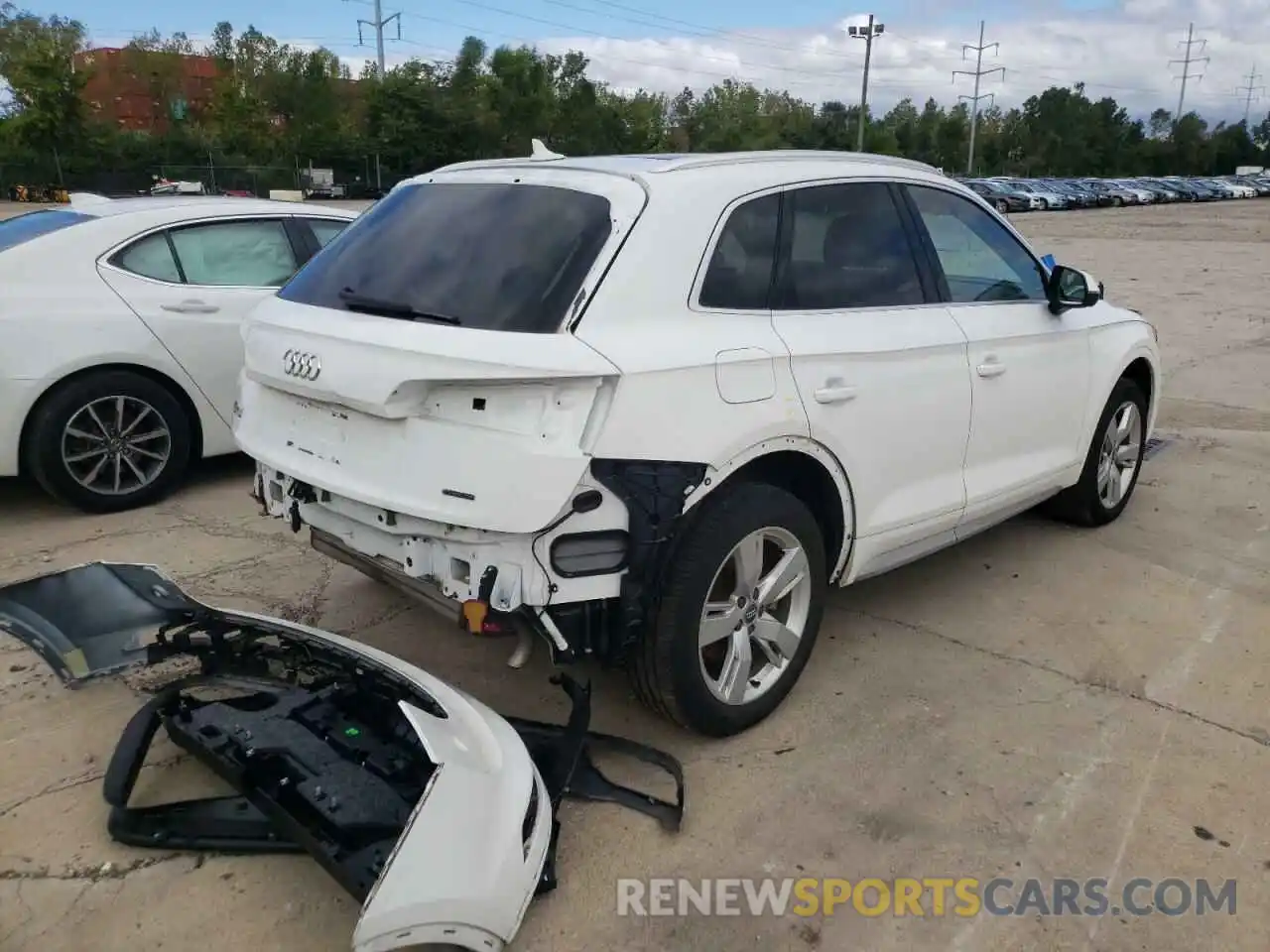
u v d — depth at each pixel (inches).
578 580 113.1
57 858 111.7
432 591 119.6
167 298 221.3
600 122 2618.1
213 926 102.5
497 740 107.5
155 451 224.5
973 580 190.7
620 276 116.2
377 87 2356.1
